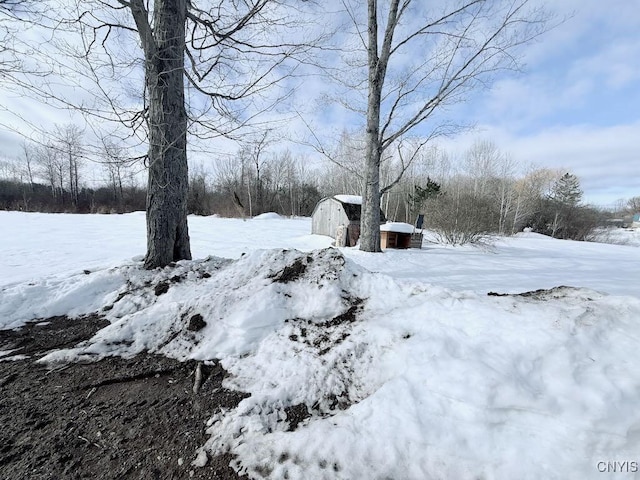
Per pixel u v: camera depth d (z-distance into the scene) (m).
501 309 2.11
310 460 1.50
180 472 1.53
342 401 1.93
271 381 2.13
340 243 11.30
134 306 3.55
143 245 9.41
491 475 1.34
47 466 1.59
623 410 1.35
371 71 7.79
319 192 42.56
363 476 1.40
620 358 1.56
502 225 21.38
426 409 1.60
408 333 2.19
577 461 1.29
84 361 2.55
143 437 1.76
